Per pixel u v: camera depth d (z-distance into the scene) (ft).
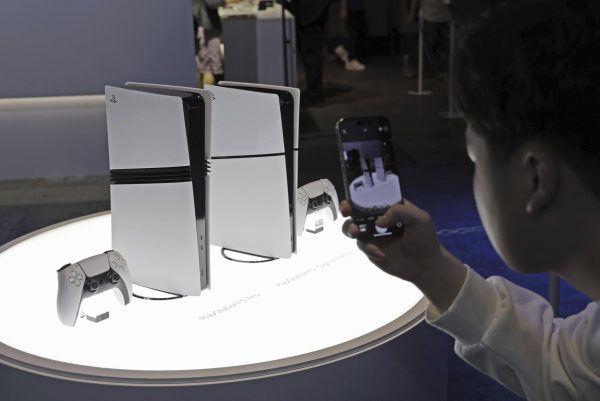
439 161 17.90
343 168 3.62
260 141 6.67
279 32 19.71
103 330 5.66
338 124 3.69
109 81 16.35
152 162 6.05
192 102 5.96
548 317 2.83
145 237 6.24
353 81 25.91
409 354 5.55
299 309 5.92
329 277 6.50
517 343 2.65
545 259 2.06
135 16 16.05
